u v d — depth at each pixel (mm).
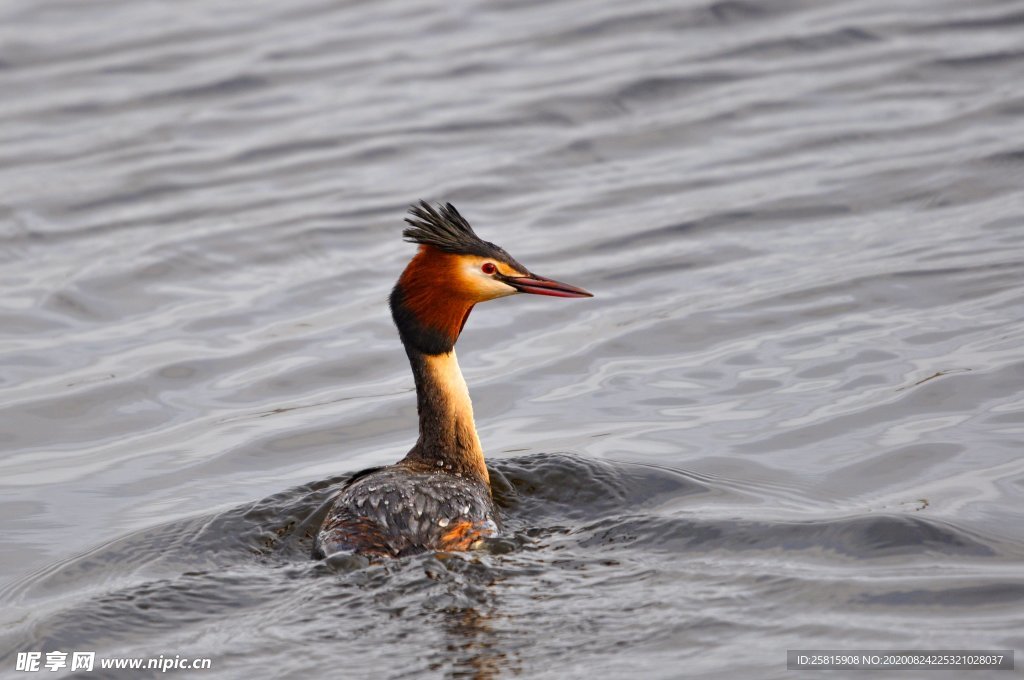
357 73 26484
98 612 10398
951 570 10492
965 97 23125
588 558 11023
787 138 22375
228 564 11531
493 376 16172
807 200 20188
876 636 9500
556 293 12789
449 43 27688
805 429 14000
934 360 15148
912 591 10133
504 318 17891
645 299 17859
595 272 18688
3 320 18109
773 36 26422
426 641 9625
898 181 20391
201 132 24250
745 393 15055
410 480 11914
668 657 9328
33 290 19016
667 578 10547
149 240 20375
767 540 11297
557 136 23219
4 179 22594
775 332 16469
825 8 27562
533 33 27797
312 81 26250
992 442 13195
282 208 21234
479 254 12812
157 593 10617
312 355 16984
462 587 10305
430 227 12898
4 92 26125
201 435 15062
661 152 22469
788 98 23844
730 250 19000
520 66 26172
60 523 13086
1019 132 21406
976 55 24656
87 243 20438
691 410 14789
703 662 9234
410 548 11086
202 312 18297
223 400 15953
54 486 13977
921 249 18188
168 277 19328
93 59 27578
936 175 20375
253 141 23766
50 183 22422
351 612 10031
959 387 14430
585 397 15398
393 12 29766
